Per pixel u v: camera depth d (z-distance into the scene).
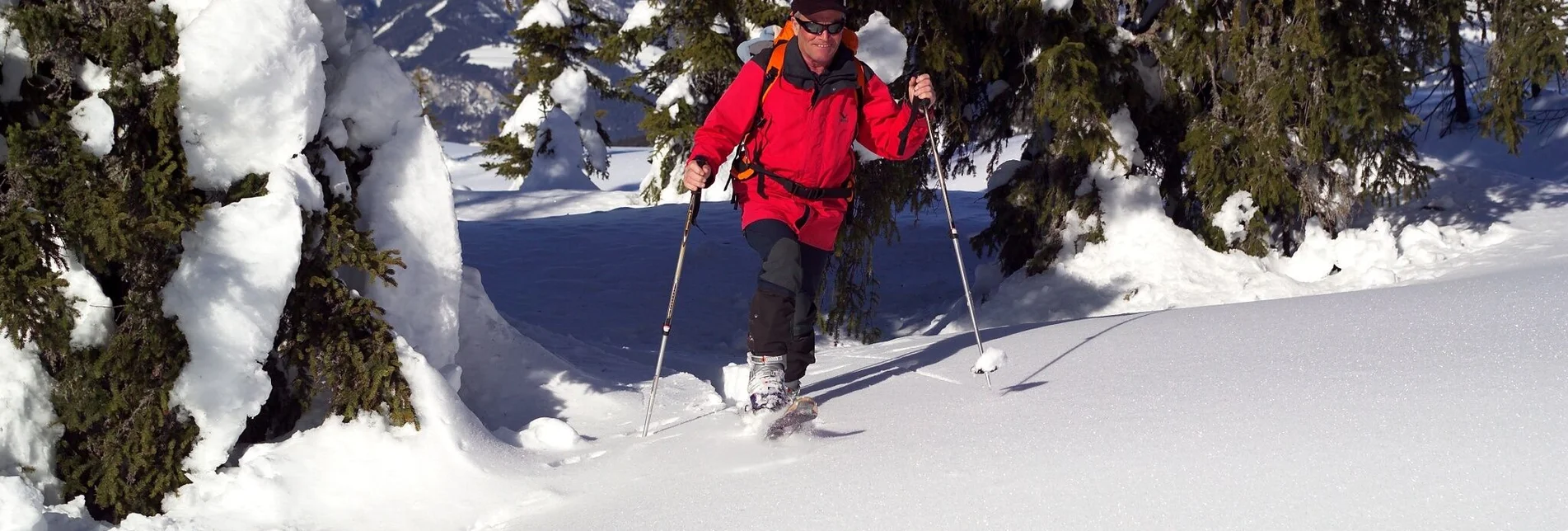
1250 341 4.08
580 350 5.28
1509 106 8.83
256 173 3.38
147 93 3.24
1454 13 8.75
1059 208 9.41
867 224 8.40
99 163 3.17
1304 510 2.12
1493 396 2.67
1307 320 4.46
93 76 3.24
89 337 3.16
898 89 8.15
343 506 3.17
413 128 3.85
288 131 3.39
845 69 3.90
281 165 3.40
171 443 3.21
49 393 3.15
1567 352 3.08
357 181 3.81
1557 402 2.52
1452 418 2.52
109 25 3.24
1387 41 9.20
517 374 4.36
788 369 3.96
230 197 3.35
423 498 3.21
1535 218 10.28
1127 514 2.24
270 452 3.33
